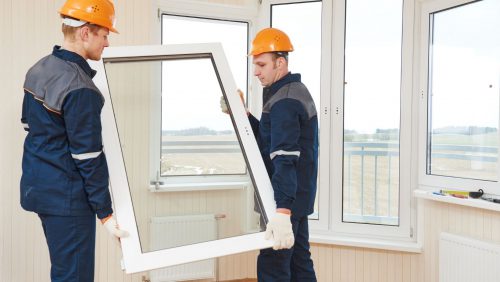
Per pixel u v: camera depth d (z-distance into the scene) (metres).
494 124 2.64
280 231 1.75
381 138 3.22
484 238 2.59
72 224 1.68
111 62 2.06
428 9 3.01
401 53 3.14
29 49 2.76
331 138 3.29
